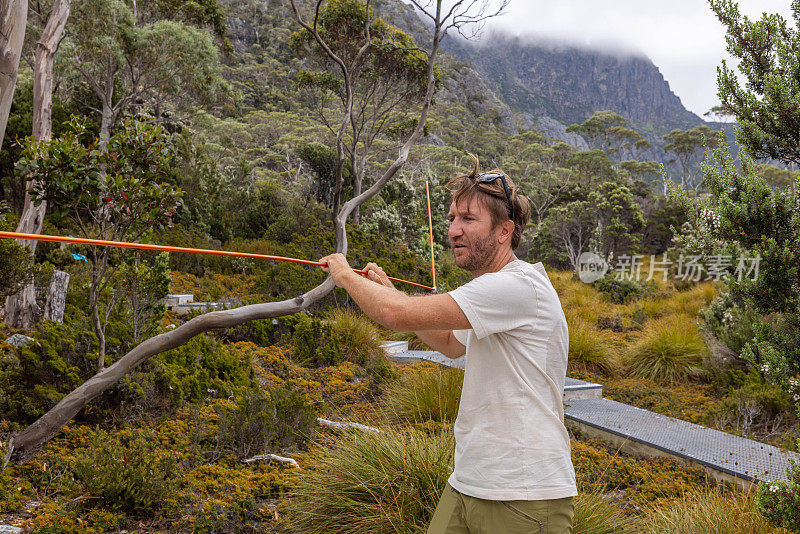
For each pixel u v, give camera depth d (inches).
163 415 191.0
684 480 201.3
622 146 4136.3
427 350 381.1
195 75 922.7
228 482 155.7
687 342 379.9
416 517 130.6
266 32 4559.5
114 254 343.0
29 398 165.9
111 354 199.3
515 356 67.5
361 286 70.6
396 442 153.0
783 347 149.4
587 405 287.4
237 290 465.4
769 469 201.9
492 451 66.9
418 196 989.2
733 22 151.9
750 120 149.1
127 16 839.7
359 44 681.0
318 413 221.1
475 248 72.9
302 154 1010.7
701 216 158.7
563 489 66.1
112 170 176.2
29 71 823.7
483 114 5354.3
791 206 145.0
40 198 169.3
